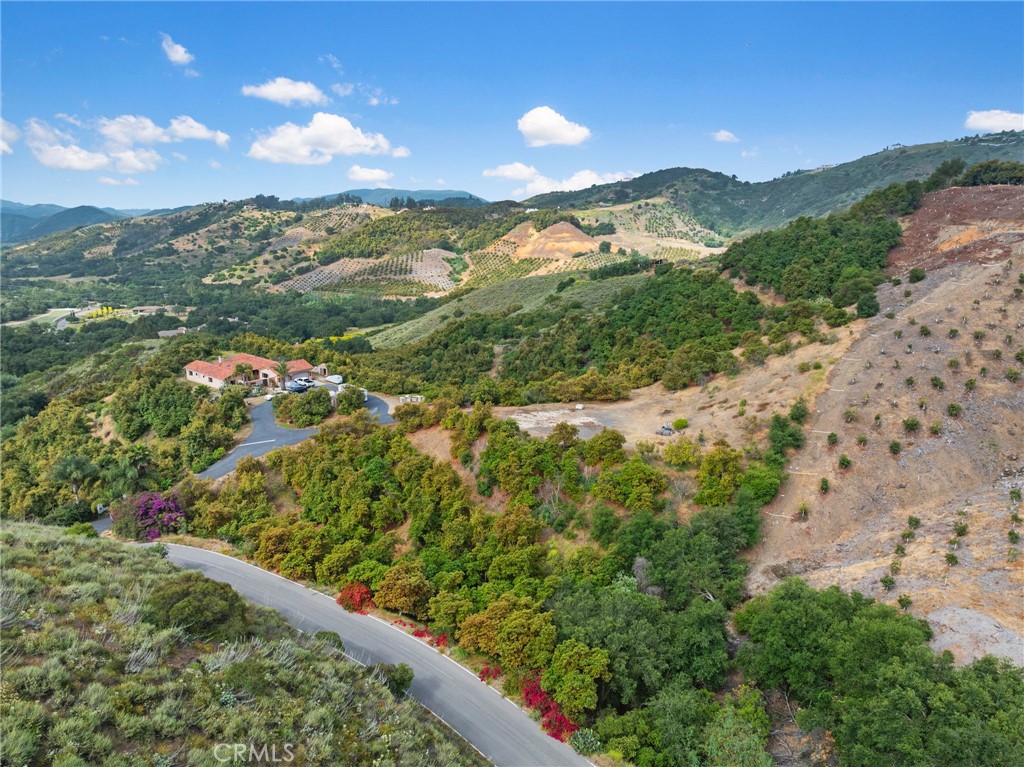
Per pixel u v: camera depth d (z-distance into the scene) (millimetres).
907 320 54812
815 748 26672
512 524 41312
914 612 30406
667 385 61375
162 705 21453
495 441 48188
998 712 21438
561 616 34000
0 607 23859
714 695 30203
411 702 29672
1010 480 38688
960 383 45750
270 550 45812
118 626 26000
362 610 40000
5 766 16594
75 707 19562
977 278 57688
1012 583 30469
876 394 46719
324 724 23969
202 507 52875
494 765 27688
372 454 52031
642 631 31531
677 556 36281
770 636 29203
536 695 31266
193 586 30703
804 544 38062
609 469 44031
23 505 61000
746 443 45562
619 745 27922
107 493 59219
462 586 40156
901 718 22234
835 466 42094
